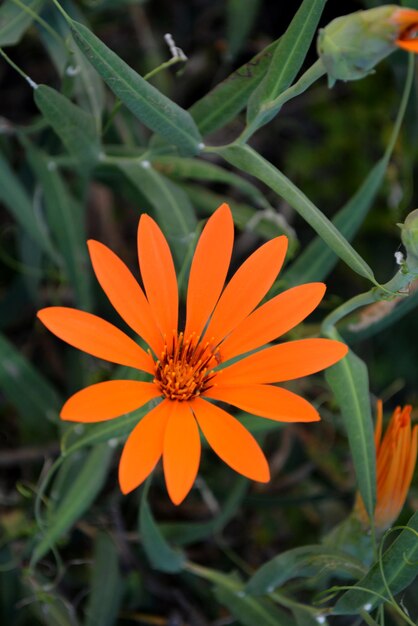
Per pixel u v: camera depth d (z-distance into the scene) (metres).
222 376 0.45
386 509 0.48
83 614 0.59
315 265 0.53
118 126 0.60
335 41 0.42
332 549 0.48
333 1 0.65
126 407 0.43
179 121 0.47
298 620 0.49
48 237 0.60
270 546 0.63
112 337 0.44
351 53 0.42
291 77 0.46
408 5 0.50
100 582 0.55
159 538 0.51
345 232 0.54
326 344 0.44
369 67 0.42
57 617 0.54
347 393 0.47
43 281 0.65
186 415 0.44
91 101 0.54
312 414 0.43
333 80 0.43
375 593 0.45
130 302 0.45
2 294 0.66
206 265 0.46
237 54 0.65
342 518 0.63
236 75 0.48
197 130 0.47
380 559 0.45
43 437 0.60
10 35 0.52
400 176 0.66
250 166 0.47
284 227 0.57
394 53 0.57
